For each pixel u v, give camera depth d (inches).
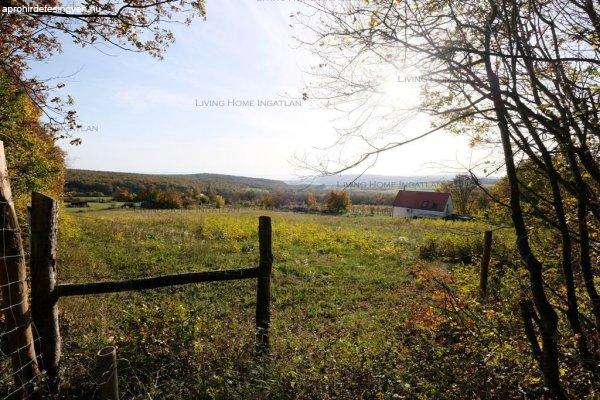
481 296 216.4
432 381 139.3
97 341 165.9
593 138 117.5
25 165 372.2
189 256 564.7
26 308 116.0
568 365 135.0
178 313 178.1
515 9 104.9
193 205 2335.1
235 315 308.5
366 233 966.4
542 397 120.6
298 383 135.6
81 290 131.0
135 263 504.1
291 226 1001.5
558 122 112.4
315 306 349.1
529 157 123.4
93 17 256.1
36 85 299.6
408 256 621.0
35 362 118.4
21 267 114.2
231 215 1427.2
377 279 459.2
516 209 126.3
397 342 197.6
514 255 191.6
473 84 116.4
